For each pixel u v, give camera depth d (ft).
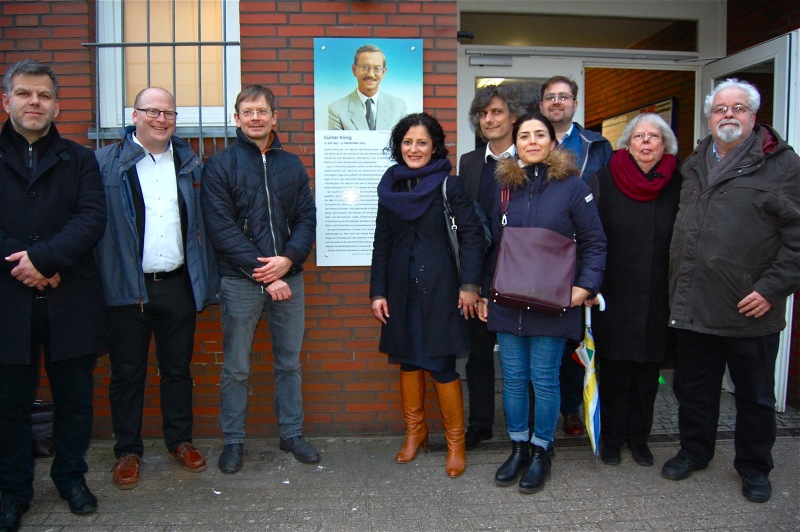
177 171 11.00
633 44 20.20
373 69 12.30
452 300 10.72
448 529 9.44
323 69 12.26
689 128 18.70
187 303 11.19
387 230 11.24
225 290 11.10
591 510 9.96
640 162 10.96
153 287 10.85
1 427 9.41
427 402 13.06
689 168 10.73
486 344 12.10
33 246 8.91
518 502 10.23
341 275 12.60
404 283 10.80
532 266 9.72
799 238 9.57
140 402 11.25
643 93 21.15
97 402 12.74
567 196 10.14
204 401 12.80
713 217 10.13
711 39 17.67
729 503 10.14
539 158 10.22
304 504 10.22
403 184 10.98
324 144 12.35
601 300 10.75
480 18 17.84
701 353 10.75
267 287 10.68
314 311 12.63
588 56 17.57
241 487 10.82
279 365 11.72
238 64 12.63
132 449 11.16
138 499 10.41
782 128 14.20
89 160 9.82
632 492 10.53
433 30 12.42
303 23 12.28
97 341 9.82
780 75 14.30
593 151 12.45
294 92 12.37
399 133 10.93
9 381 9.32
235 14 12.62
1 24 12.26
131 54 12.87
